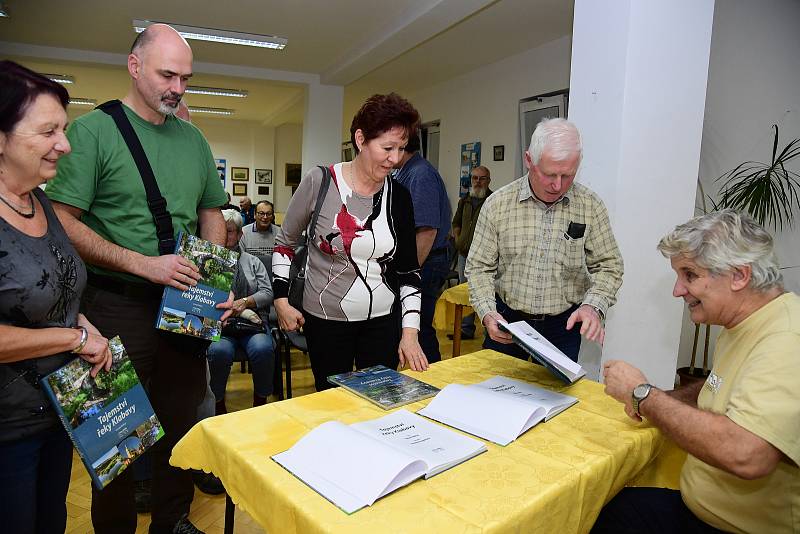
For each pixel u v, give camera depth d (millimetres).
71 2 4543
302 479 921
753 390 971
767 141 3348
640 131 2176
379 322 1693
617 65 2135
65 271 1155
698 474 1162
